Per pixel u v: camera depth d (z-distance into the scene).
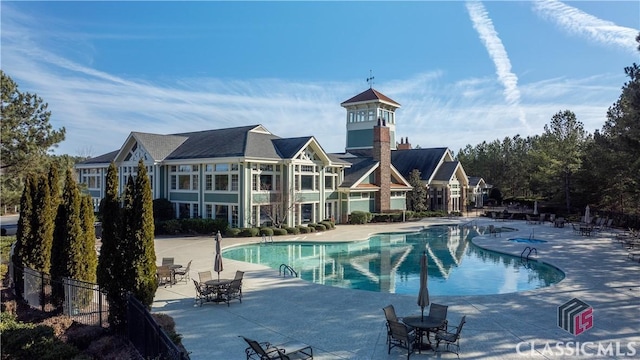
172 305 14.73
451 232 40.00
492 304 14.50
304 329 12.22
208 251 26.44
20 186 23.59
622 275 18.92
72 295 13.50
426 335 11.29
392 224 44.47
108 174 12.44
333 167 44.34
